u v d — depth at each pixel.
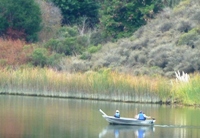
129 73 187.00
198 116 139.12
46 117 130.50
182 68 188.75
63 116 132.88
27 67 193.38
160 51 199.12
